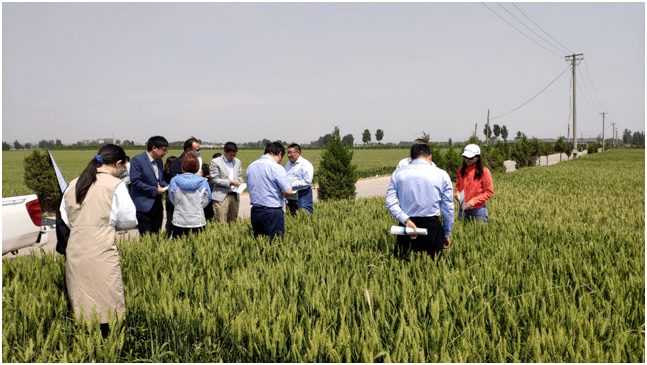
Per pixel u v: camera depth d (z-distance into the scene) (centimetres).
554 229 643
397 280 391
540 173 2545
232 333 294
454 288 345
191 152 731
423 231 435
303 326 301
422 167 453
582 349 264
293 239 609
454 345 279
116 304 350
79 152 9644
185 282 387
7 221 595
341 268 432
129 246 556
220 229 652
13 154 8850
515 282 386
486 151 2866
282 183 586
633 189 1645
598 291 367
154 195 677
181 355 305
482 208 678
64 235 363
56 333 302
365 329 285
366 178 3116
